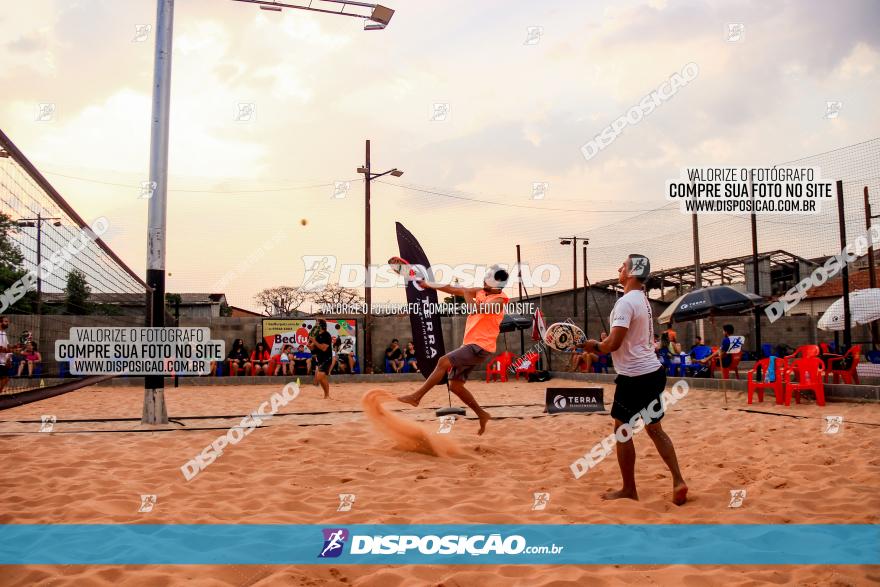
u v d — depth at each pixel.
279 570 2.74
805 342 21.84
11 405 5.69
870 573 2.69
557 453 5.70
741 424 7.50
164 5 8.19
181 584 2.54
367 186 19.98
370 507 3.81
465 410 8.98
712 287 13.33
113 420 8.07
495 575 2.70
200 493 4.16
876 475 4.48
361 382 17.94
